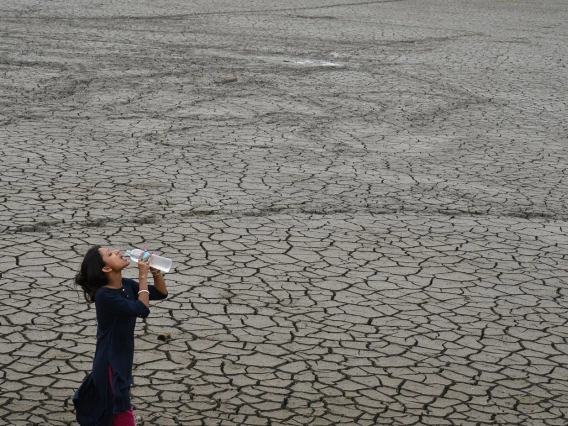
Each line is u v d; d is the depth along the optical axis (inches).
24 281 292.5
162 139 513.7
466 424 214.8
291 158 483.8
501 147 533.6
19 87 649.0
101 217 362.6
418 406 223.0
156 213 372.8
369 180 445.4
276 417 214.2
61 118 557.3
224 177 436.8
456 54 933.8
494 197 424.5
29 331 255.6
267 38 982.4
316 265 322.0
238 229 358.0
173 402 219.3
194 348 250.4
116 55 815.1
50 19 1055.6
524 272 325.7
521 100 695.7
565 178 466.9
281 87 701.9
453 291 303.6
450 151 517.7
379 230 366.3
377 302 290.7
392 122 593.9
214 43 924.0
